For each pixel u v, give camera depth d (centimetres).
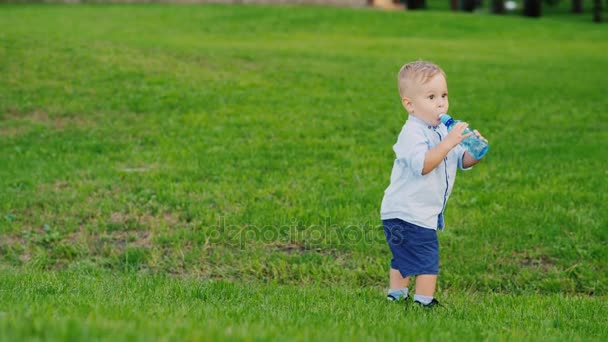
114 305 462
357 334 385
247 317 446
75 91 1498
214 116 1372
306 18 3366
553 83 1848
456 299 635
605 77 1969
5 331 293
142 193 949
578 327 526
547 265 771
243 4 3925
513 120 1419
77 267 761
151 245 818
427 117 539
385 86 1712
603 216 868
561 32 3275
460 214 885
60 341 288
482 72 2012
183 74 1683
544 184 990
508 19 3631
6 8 3475
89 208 907
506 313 554
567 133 1312
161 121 1341
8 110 1373
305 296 601
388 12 3650
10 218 875
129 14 3375
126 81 1585
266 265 771
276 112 1413
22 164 1083
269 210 888
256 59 1973
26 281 629
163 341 305
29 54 1730
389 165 1090
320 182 1002
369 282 742
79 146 1185
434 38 2959
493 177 1037
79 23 2995
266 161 1096
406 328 424
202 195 945
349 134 1280
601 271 755
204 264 776
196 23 3170
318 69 1895
